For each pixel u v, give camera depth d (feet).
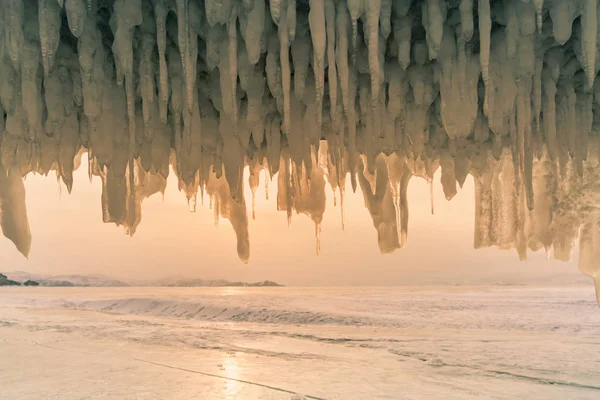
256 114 15.14
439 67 14.60
